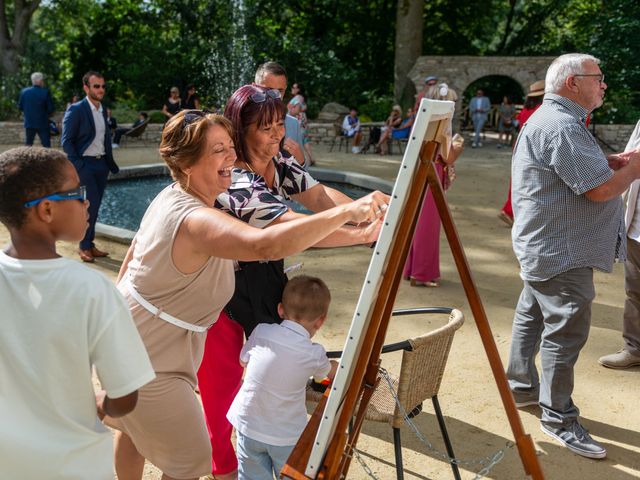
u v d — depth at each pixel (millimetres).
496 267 6617
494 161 15148
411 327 4988
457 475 2941
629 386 4176
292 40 24469
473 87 27516
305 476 1833
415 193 1807
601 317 5258
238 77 23234
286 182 3047
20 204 1635
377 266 1643
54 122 17859
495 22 28844
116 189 11141
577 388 4148
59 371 1664
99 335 1669
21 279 1653
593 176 3217
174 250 2193
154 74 23609
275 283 2906
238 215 2625
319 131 18594
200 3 24953
